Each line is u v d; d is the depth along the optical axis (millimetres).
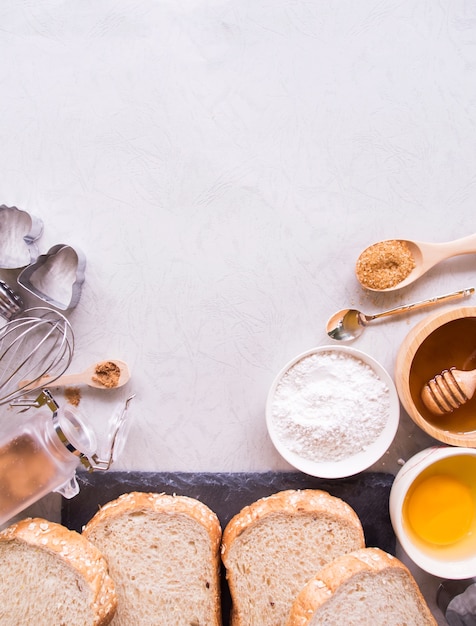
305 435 533
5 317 563
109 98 570
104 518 523
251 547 523
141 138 568
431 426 516
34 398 567
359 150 564
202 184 567
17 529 513
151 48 568
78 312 568
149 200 567
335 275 564
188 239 567
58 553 497
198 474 555
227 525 534
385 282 550
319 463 542
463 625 524
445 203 565
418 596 500
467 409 550
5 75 574
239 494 553
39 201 573
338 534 522
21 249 566
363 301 564
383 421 537
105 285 568
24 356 569
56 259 567
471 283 564
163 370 566
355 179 565
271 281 564
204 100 566
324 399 532
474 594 524
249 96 565
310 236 564
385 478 553
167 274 568
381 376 534
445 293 564
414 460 520
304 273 564
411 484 528
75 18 570
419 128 565
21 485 510
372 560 496
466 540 537
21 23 573
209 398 565
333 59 564
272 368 564
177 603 523
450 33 564
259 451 562
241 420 564
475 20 564
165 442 564
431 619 498
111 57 569
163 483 553
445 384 527
